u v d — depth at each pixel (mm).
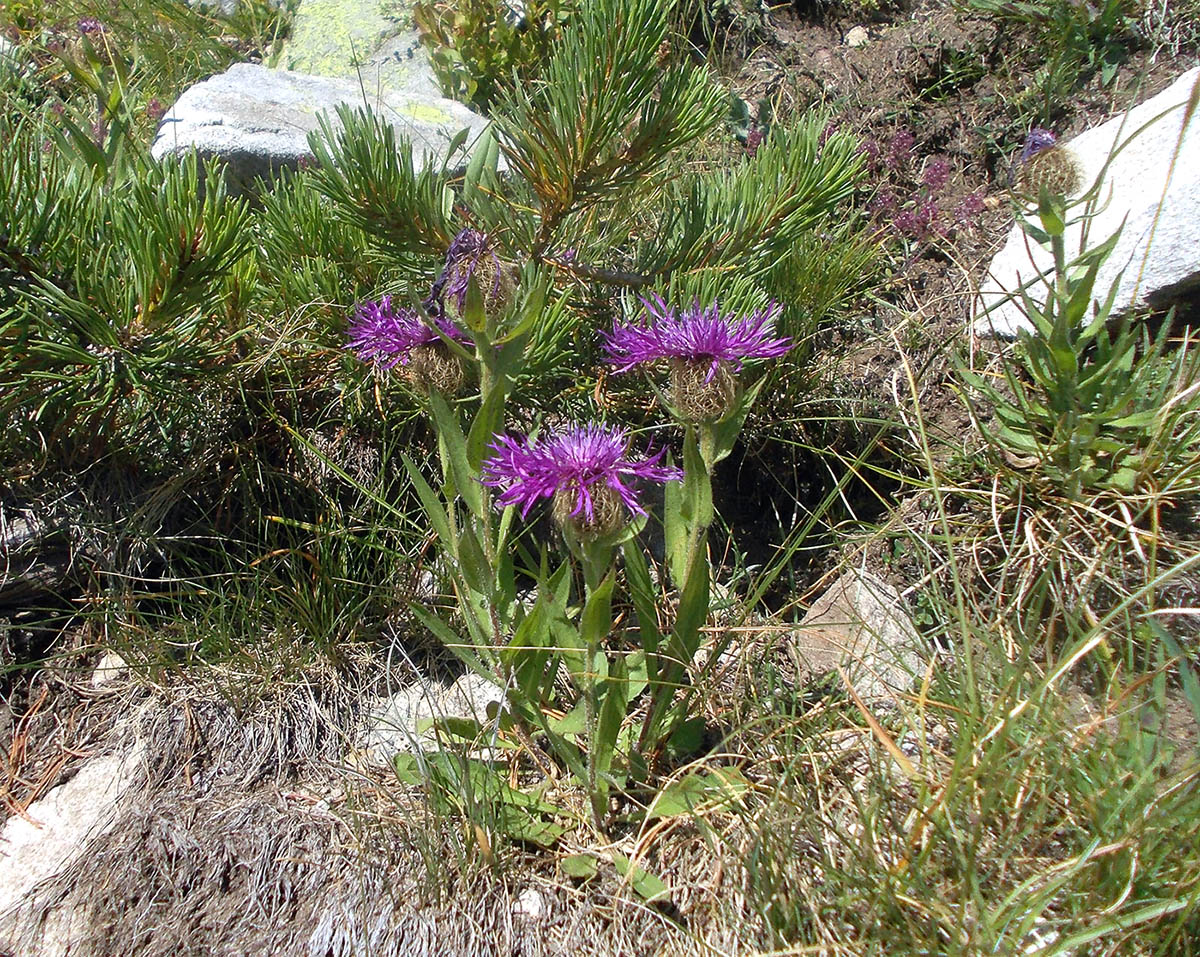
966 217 516
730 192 438
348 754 374
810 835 305
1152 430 382
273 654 392
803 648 396
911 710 343
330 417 443
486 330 286
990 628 375
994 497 403
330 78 584
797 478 463
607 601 282
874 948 269
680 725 338
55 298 352
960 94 565
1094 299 439
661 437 450
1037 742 298
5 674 389
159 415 409
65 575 406
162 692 383
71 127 428
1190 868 269
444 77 611
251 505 423
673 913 311
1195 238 415
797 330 445
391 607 408
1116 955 266
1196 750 289
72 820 355
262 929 324
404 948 312
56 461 410
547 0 608
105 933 327
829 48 618
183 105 519
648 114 382
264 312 420
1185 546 374
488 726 347
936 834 289
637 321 416
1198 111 434
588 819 329
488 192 397
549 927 312
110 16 681
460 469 302
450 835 324
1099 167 470
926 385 464
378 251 415
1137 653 365
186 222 347
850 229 524
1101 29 545
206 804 354
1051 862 293
